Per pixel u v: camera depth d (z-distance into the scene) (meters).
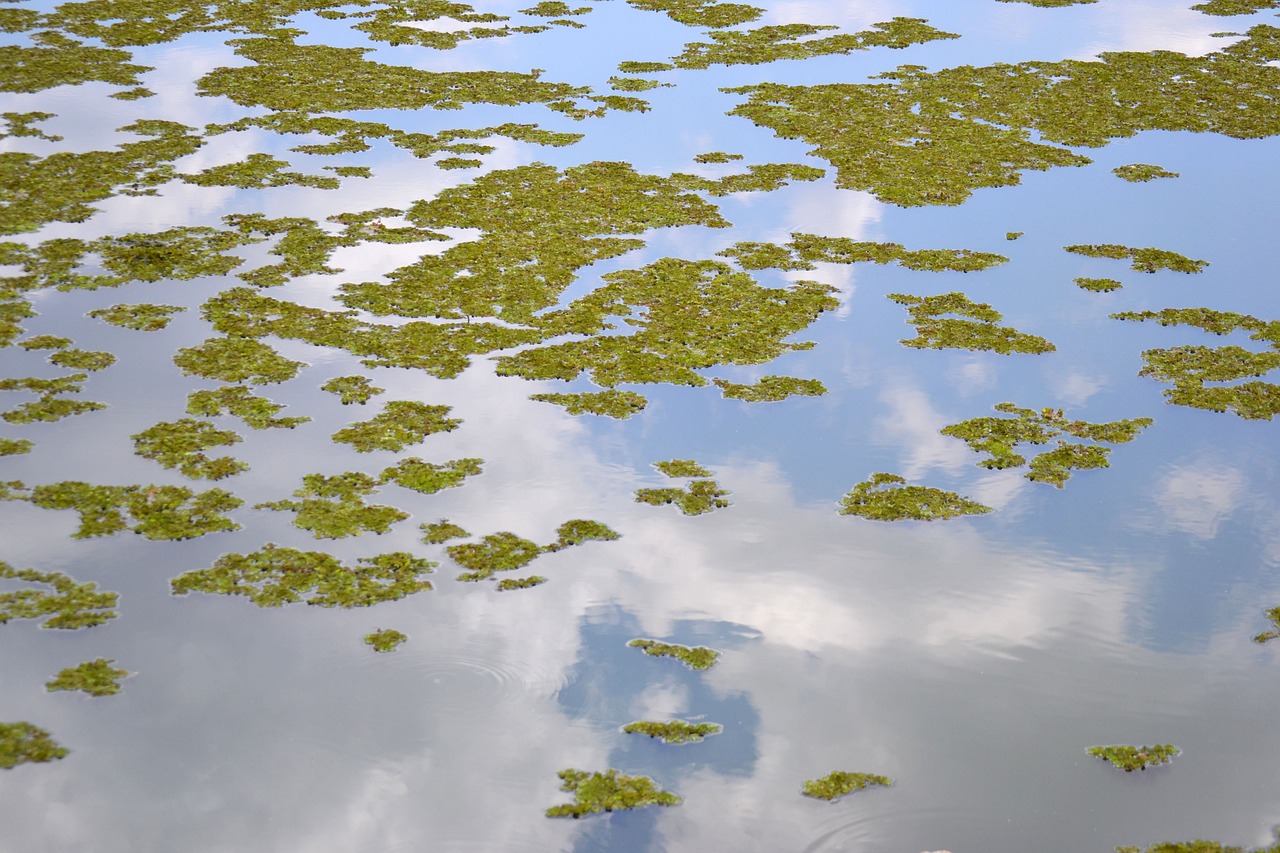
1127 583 22.45
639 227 37.81
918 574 22.62
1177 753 18.30
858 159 43.94
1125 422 27.86
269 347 29.89
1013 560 23.09
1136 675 20.03
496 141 44.94
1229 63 55.44
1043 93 51.19
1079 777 17.80
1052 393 29.19
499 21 61.75
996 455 26.55
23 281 32.62
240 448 25.62
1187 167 43.81
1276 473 26.05
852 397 28.83
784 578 22.38
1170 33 60.97
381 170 41.81
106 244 35.19
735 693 19.45
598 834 16.66
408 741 18.27
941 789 17.53
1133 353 31.11
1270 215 39.88
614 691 19.42
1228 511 24.72
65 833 16.45
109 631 20.20
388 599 21.28
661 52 56.94
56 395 27.30
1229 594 22.20
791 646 20.56
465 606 21.23
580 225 37.78
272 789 17.33
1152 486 25.56
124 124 44.94
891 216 39.34
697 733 18.55
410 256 35.22
